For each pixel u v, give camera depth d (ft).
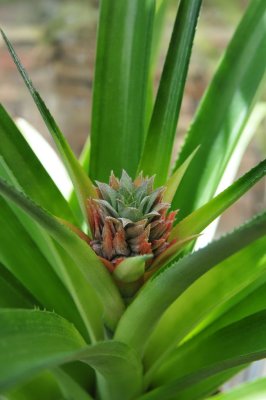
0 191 1.47
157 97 1.92
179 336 1.92
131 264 1.66
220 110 2.19
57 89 5.10
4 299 1.99
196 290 1.90
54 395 2.06
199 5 1.83
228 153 2.12
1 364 1.31
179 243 1.73
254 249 1.86
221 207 1.76
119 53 2.13
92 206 1.76
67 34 5.59
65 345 1.54
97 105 2.12
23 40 5.50
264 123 4.19
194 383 1.88
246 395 1.96
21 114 4.85
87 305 1.90
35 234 2.11
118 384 1.92
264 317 1.90
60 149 1.76
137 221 1.72
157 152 1.94
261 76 2.16
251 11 2.23
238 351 1.88
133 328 1.79
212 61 5.17
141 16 2.14
